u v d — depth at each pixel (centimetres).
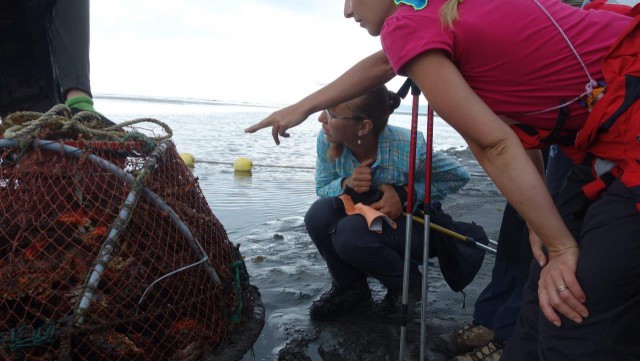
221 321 256
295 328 315
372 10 202
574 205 205
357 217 311
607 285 167
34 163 226
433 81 176
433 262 430
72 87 311
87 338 214
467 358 272
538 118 188
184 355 233
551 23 181
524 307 209
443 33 175
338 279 331
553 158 260
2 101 332
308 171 923
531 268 211
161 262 239
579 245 186
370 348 294
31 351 209
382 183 318
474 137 176
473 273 325
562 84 181
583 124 187
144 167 237
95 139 241
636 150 168
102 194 231
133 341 223
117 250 227
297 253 451
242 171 895
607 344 170
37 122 228
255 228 535
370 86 257
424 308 264
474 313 295
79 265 222
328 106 260
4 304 215
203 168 906
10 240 222
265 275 400
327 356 286
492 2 182
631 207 168
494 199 685
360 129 307
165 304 237
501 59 179
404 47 178
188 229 249
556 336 178
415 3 180
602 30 184
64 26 319
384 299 345
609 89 173
